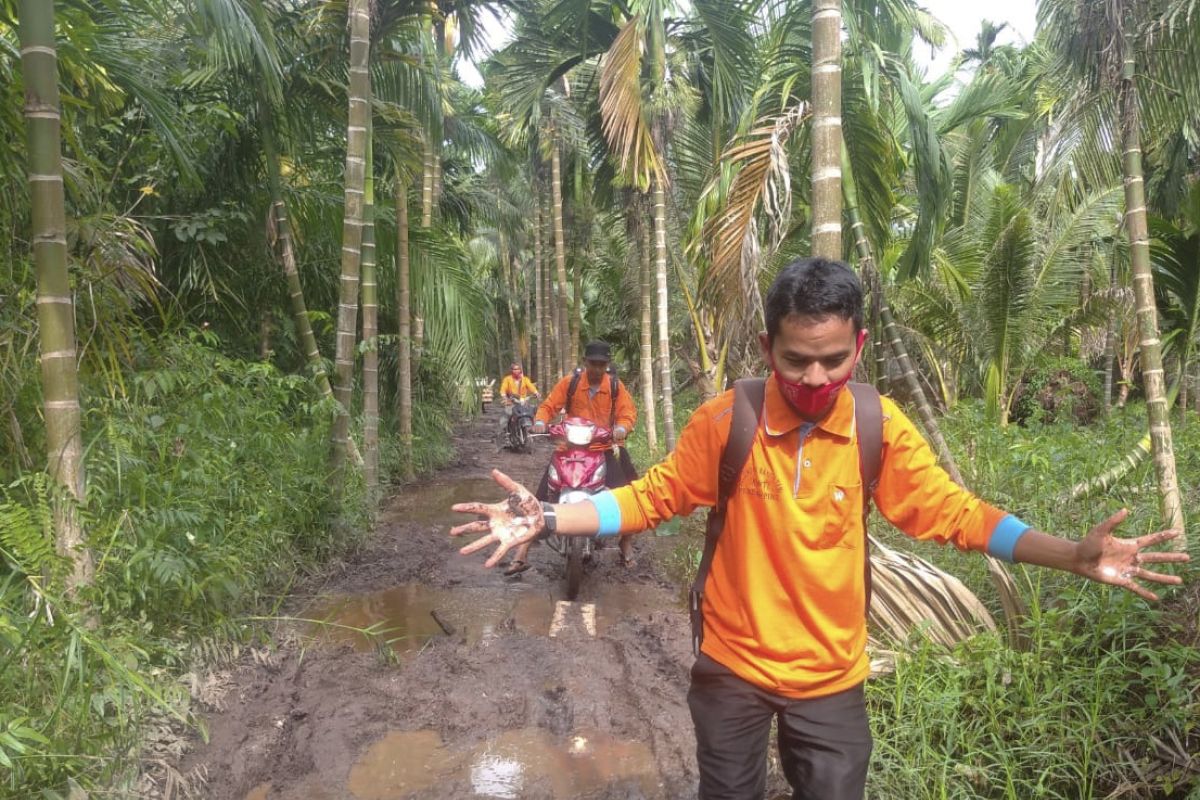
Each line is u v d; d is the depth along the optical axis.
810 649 1.82
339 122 7.34
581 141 13.80
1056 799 2.66
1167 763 2.74
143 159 6.50
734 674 1.88
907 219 12.30
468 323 9.57
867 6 5.88
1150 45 4.69
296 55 6.96
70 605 2.90
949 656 3.38
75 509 3.13
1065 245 10.40
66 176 4.30
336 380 6.42
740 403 1.86
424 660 4.23
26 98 3.03
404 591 5.46
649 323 10.82
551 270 24.09
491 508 1.93
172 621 3.88
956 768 2.77
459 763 3.25
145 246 4.80
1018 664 3.19
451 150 13.52
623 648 4.42
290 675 3.98
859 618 1.87
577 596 5.41
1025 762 2.86
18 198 4.13
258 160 7.71
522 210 21.78
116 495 3.74
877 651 3.50
